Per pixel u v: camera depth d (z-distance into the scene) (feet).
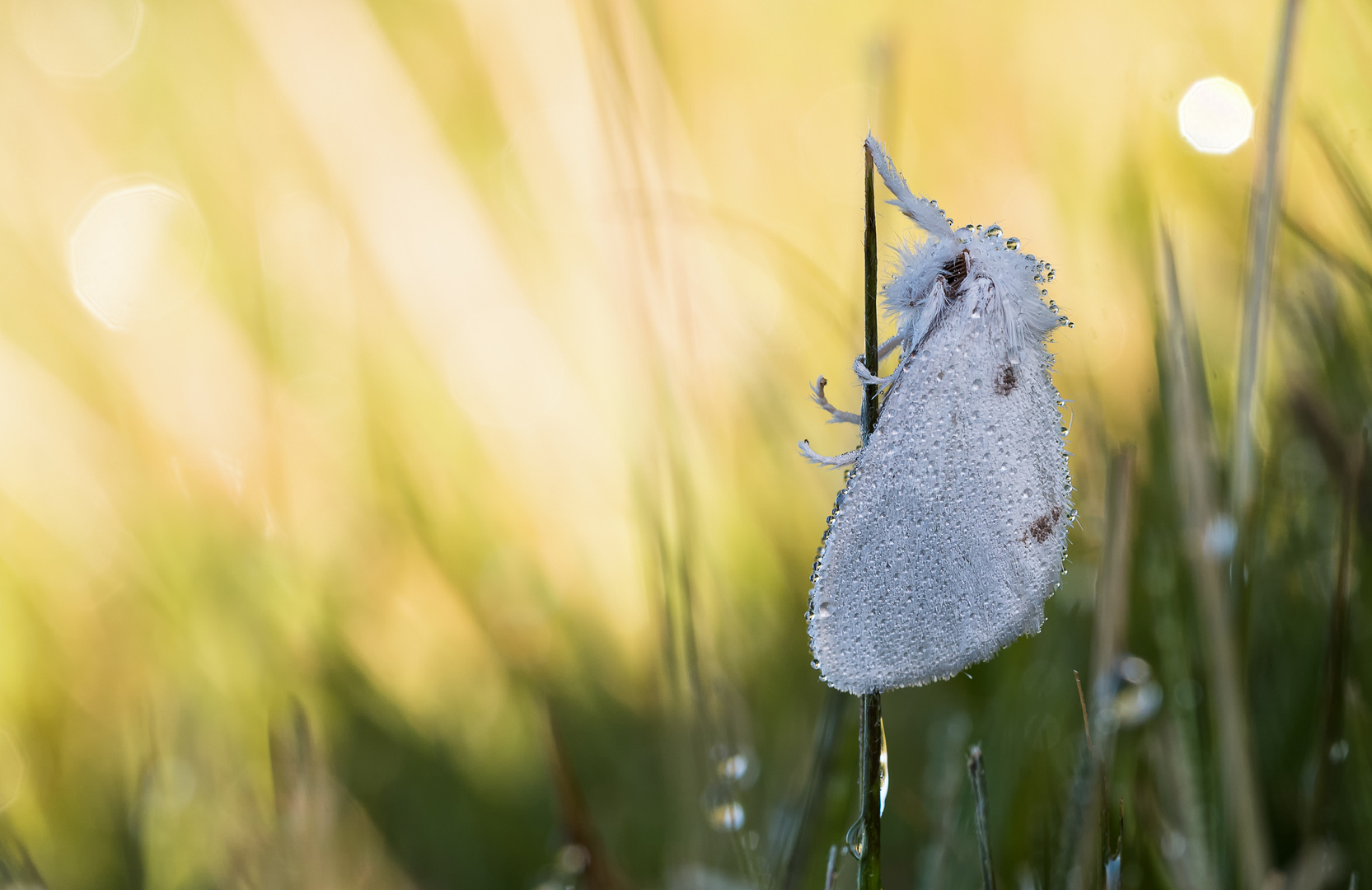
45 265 2.31
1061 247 1.92
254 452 1.99
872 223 1.17
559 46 2.66
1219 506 1.28
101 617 1.83
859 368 1.17
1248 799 1.24
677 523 1.30
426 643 1.88
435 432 2.21
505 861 1.50
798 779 1.29
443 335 2.39
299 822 1.28
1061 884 1.25
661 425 1.31
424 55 2.92
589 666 1.81
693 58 2.99
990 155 2.35
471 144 2.81
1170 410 1.29
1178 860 1.25
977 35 2.58
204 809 1.44
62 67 2.91
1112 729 1.26
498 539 2.03
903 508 1.17
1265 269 1.27
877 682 1.17
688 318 1.50
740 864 1.28
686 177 2.24
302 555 1.83
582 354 2.24
